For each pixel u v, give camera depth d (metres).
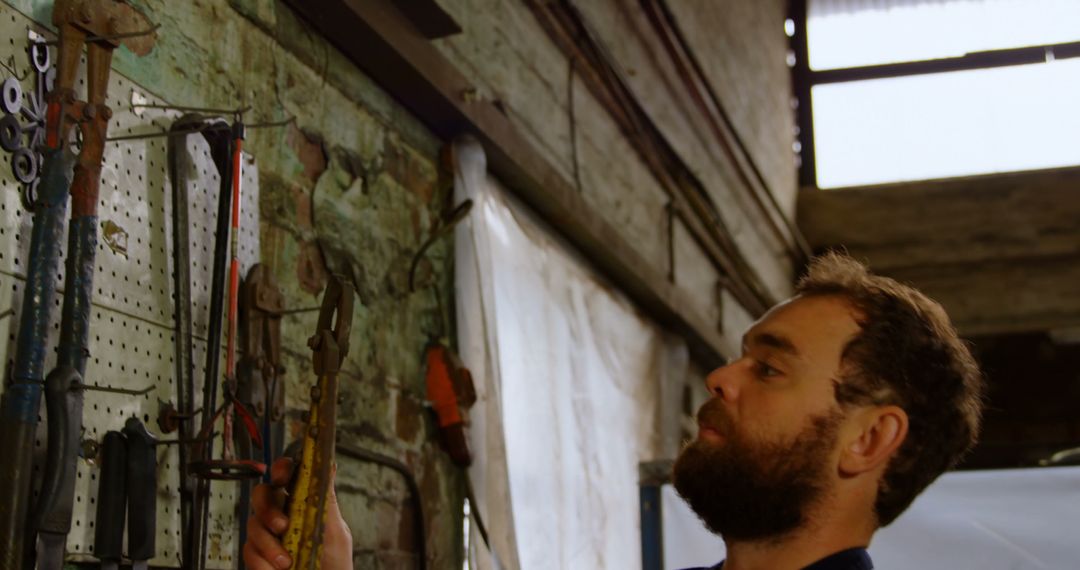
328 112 2.35
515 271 3.13
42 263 1.47
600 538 3.49
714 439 1.33
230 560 1.83
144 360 1.69
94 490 1.57
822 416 1.29
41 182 1.50
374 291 2.46
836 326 1.33
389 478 2.45
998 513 2.39
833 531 1.30
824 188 8.02
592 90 4.03
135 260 1.69
